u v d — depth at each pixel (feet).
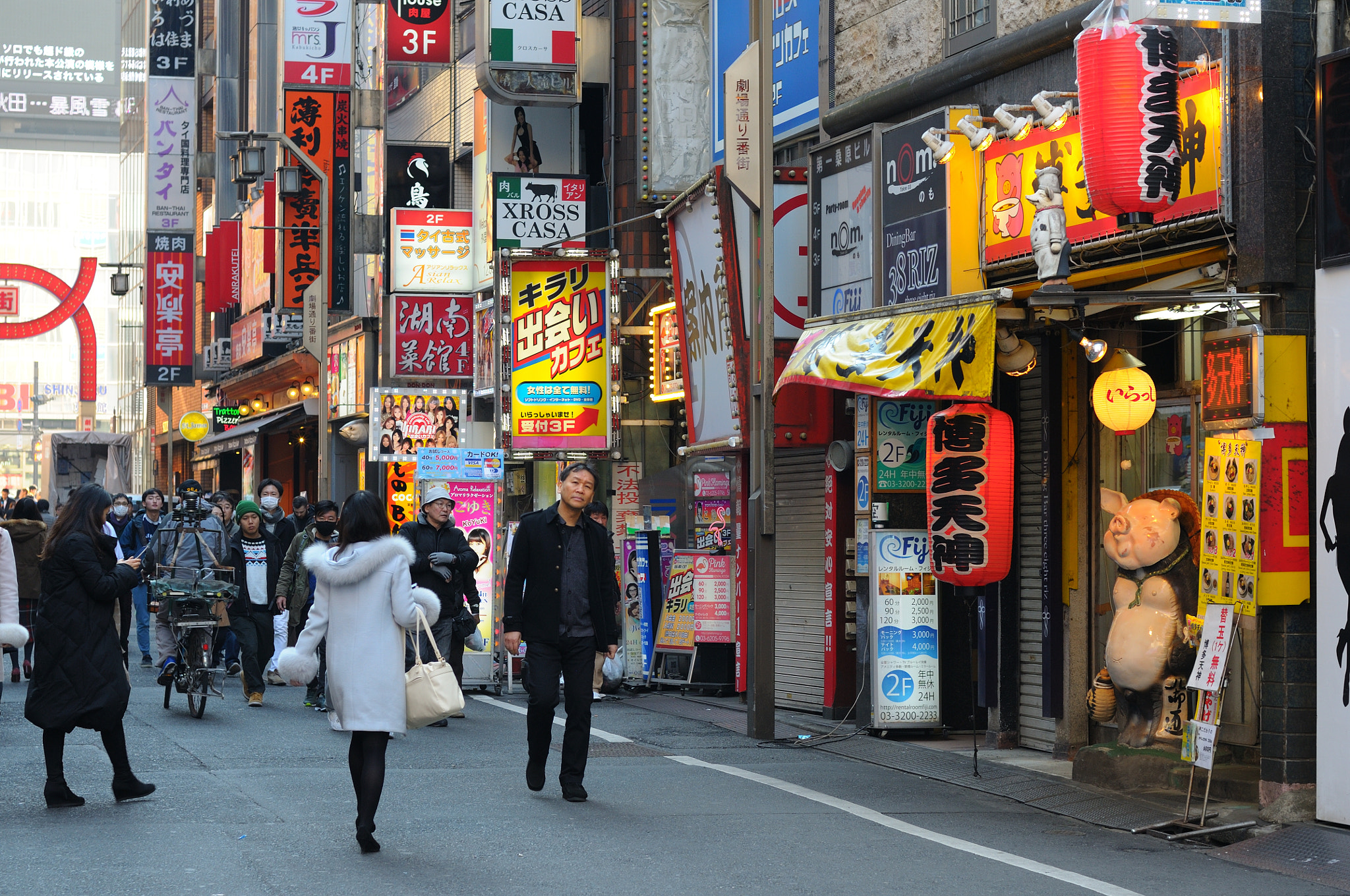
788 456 65.46
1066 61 47.01
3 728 52.37
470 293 109.29
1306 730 36.58
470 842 33.12
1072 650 47.75
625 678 70.90
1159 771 40.65
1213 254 39.06
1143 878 30.94
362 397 133.69
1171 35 37.45
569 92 89.76
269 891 28.07
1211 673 36.73
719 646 69.31
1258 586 36.24
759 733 53.36
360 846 31.94
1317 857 32.96
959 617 55.42
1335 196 35.83
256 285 166.71
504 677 69.56
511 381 78.28
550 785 41.60
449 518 60.39
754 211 54.49
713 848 32.99
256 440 173.17
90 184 622.54
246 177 106.11
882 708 53.42
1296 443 36.58
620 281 79.97
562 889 28.68
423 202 113.91
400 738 52.11
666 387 79.10
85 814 35.63
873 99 58.03
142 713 58.85
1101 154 37.68
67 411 591.78
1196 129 38.63
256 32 176.14
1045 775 44.34
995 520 43.21
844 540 60.34
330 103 124.57
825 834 34.96
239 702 63.87
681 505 84.94
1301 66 37.19
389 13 110.83
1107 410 42.19
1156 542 41.50
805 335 50.78
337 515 61.05
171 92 194.08
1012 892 29.14
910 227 51.83
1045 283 42.27
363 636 32.48
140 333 304.50
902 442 55.57
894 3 57.77
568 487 39.50
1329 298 35.96
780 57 66.95
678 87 86.84
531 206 92.53
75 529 36.88
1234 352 37.32
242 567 63.05
